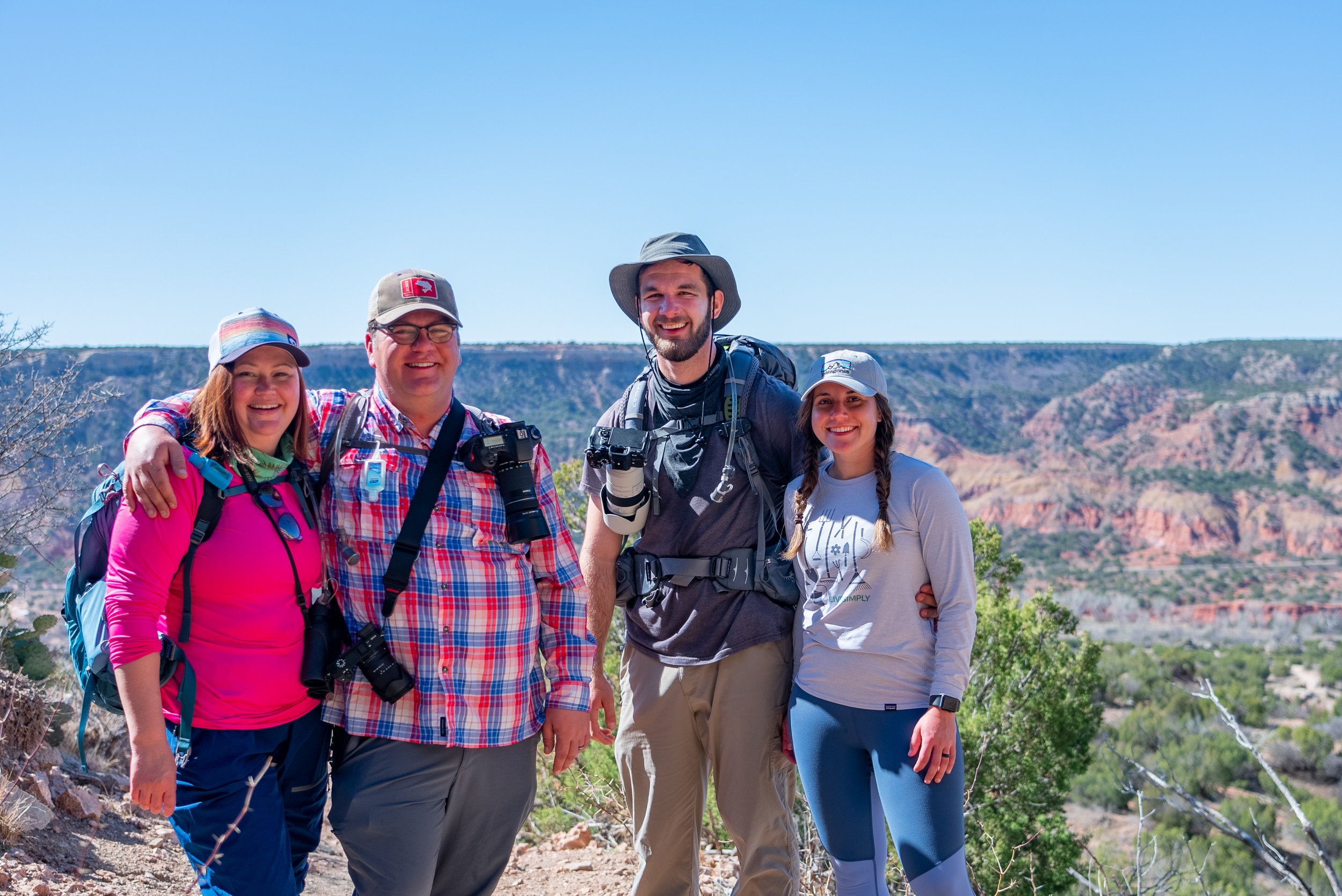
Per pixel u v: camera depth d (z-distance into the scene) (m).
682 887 3.32
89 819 4.12
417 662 2.59
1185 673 46.00
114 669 2.23
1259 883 15.60
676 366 3.22
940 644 2.86
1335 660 53.75
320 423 2.74
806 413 3.04
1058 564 125.25
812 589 3.05
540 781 6.69
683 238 3.19
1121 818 21.28
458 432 2.75
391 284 2.70
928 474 2.92
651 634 3.25
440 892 2.76
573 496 8.16
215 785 2.37
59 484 6.07
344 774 2.62
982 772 7.80
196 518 2.38
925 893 2.76
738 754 3.13
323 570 2.62
